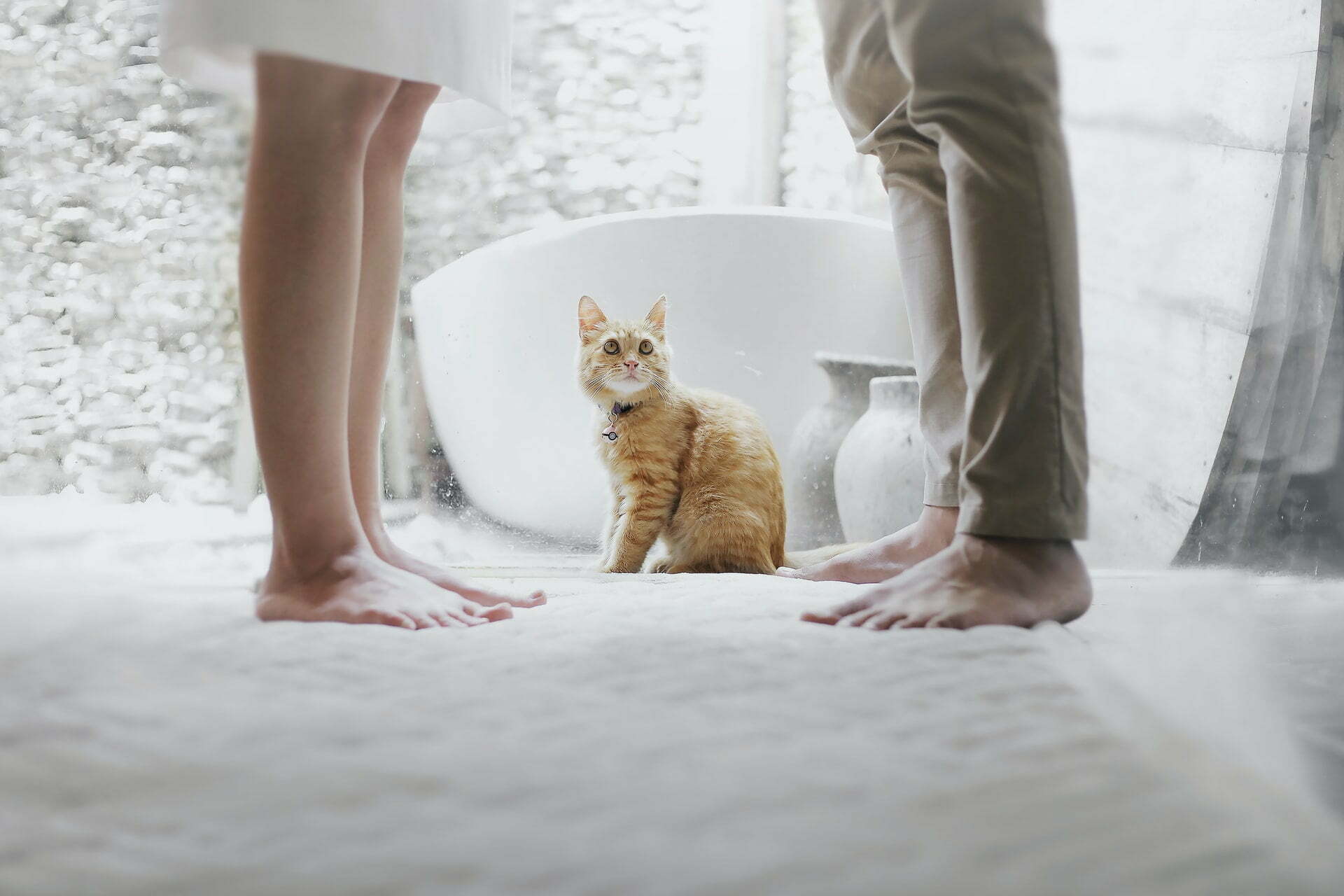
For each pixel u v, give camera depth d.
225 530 1.71
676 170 3.80
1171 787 0.41
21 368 2.49
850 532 2.19
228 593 0.95
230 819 0.38
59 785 0.41
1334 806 0.39
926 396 1.28
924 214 1.26
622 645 0.70
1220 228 0.77
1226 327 0.76
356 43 0.84
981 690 0.56
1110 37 0.80
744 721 0.51
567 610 0.94
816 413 2.42
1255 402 0.75
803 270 2.54
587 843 0.36
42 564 0.76
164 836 0.37
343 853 0.35
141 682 0.57
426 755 0.44
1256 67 0.78
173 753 0.44
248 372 0.88
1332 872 0.34
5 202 2.52
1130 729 0.47
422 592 0.89
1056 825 0.37
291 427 0.87
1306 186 0.77
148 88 2.56
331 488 0.90
